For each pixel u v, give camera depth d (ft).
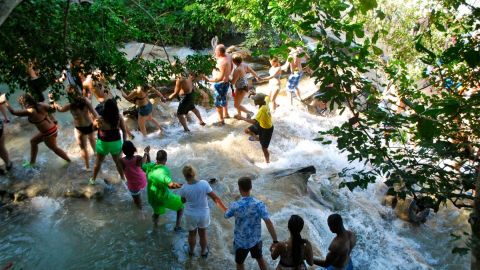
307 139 33.76
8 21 14.76
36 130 30.22
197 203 18.10
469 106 10.64
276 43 39.65
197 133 32.45
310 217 23.43
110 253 19.47
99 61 17.15
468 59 10.53
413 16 26.37
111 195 23.77
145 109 29.76
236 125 34.22
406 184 13.00
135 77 18.25
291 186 25.63
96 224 21.36
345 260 16.05
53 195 23.41
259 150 30.89
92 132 24.64
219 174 26.61
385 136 13.43
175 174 26.63
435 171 13.26
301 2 12.76
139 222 21.62
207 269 18.63
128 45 44.09
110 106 22.03
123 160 21.17
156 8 24.44
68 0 15.28
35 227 21.01
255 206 16.55
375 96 14.85
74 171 25.39
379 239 24.21
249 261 19.24
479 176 11.40
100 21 17.95
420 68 20.71
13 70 16.10
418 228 26.04
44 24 15.92
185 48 46.32
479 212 11.22
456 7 14.28
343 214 25.45
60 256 19.22
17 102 33.30
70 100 20.98
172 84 37.04
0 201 22.84
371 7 12.20
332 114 38.55
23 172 25.02
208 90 30.99
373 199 27.84
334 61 12.50
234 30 50.44
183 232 20.97
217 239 20.63
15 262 18.72
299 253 15.31
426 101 15.74
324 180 28.43
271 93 36.70
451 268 23.06
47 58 16.12
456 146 13.30
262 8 33.40
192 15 31.07
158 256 19.33
